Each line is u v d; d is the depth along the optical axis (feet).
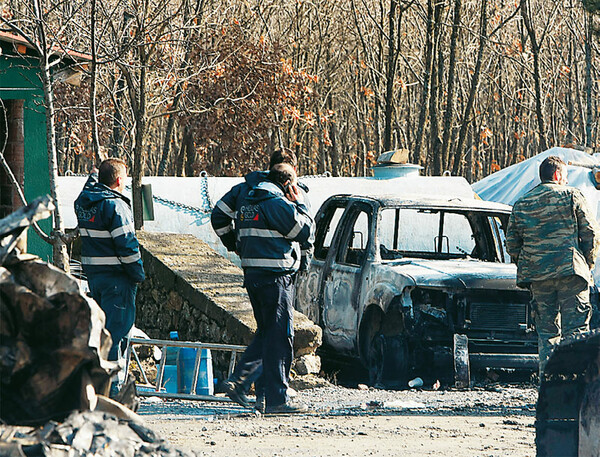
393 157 119.03
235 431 46.21
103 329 18.15
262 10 290.97
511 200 128.67
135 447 17.71
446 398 62.18
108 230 53.36
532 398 62.08
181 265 85.30
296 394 64.49
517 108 358.23
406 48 324.60
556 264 57.41
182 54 132.77
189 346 61.57
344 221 80.07
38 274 17.63
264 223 50.98
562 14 310.04
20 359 17.48
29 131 82.12
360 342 73.26
